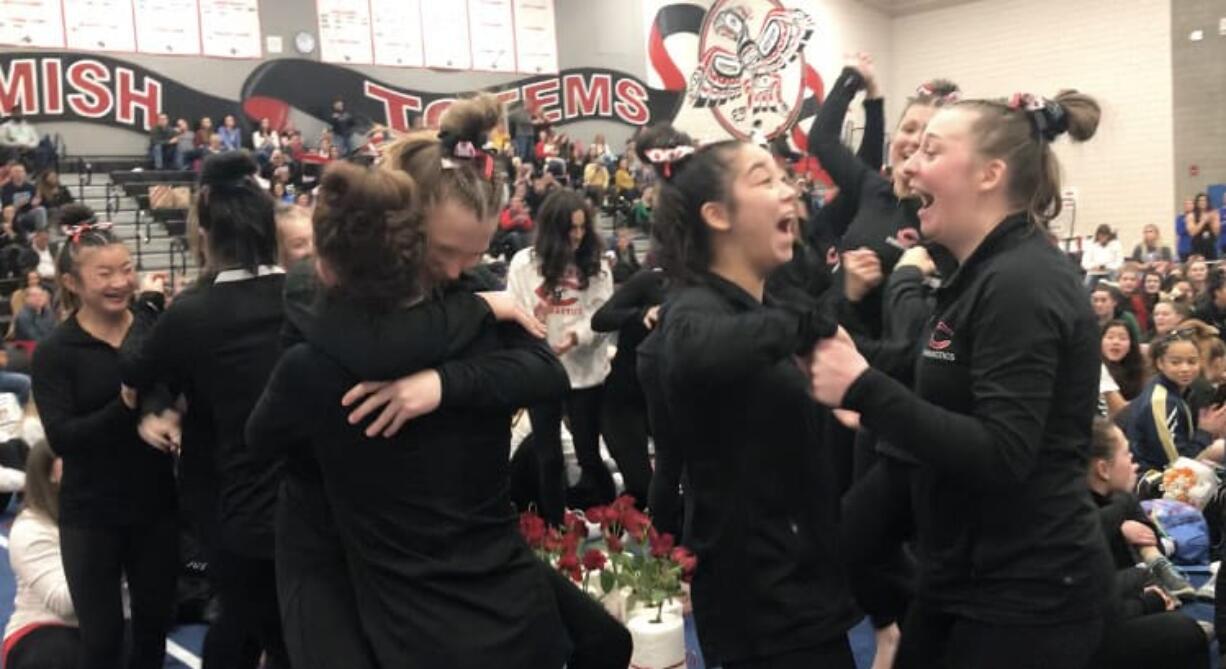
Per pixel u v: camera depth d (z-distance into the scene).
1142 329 9.27
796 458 1.86
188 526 2.79
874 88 3.45
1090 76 18.48
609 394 4.64
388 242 1.48
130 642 2.95
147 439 2.47
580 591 1.84
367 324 1.50
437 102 18.12
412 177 1.60
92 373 2.70
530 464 4.74
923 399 1.83
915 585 2.01
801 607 1.85
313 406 1.53
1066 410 1.73
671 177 1.93
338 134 16.86
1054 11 18.84
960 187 1.80
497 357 1.62
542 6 18.97
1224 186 16.89
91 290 2.69
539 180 15.52
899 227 2.95
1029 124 1.81
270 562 2.34
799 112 19.00
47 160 14.52
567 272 4.65
